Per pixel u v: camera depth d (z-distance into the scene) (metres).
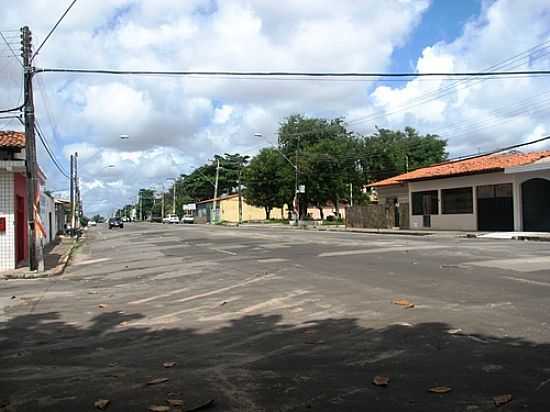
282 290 12.66
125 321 9.86
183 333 8.65
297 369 6.47
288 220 76.69
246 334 8.39
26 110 19.73
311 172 67.00
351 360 6.76
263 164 76.62
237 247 28.30
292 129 77.06
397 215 50.34
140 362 7.03
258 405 5.35
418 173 47.38
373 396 5.49
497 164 38.09
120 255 27.23
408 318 9.00
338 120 77.75
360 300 10.88
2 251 20.89
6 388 6.11
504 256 18.72
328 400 5.43
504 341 7.38
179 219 128.25
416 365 6.46
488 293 11.16
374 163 74.50
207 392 5.76
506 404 5.16
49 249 33.00
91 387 6.05
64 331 9.18
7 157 21.48
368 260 18.78
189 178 143.25
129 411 5.29
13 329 9.48
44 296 13.67
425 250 22.11
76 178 63.03
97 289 14.73
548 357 6.60
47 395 5.84
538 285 11.99
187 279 15.82
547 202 33.81
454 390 5.59
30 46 19.52
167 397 5.63
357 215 53.34
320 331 8.37
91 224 129.25
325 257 20.53
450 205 41.62
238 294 12.41
